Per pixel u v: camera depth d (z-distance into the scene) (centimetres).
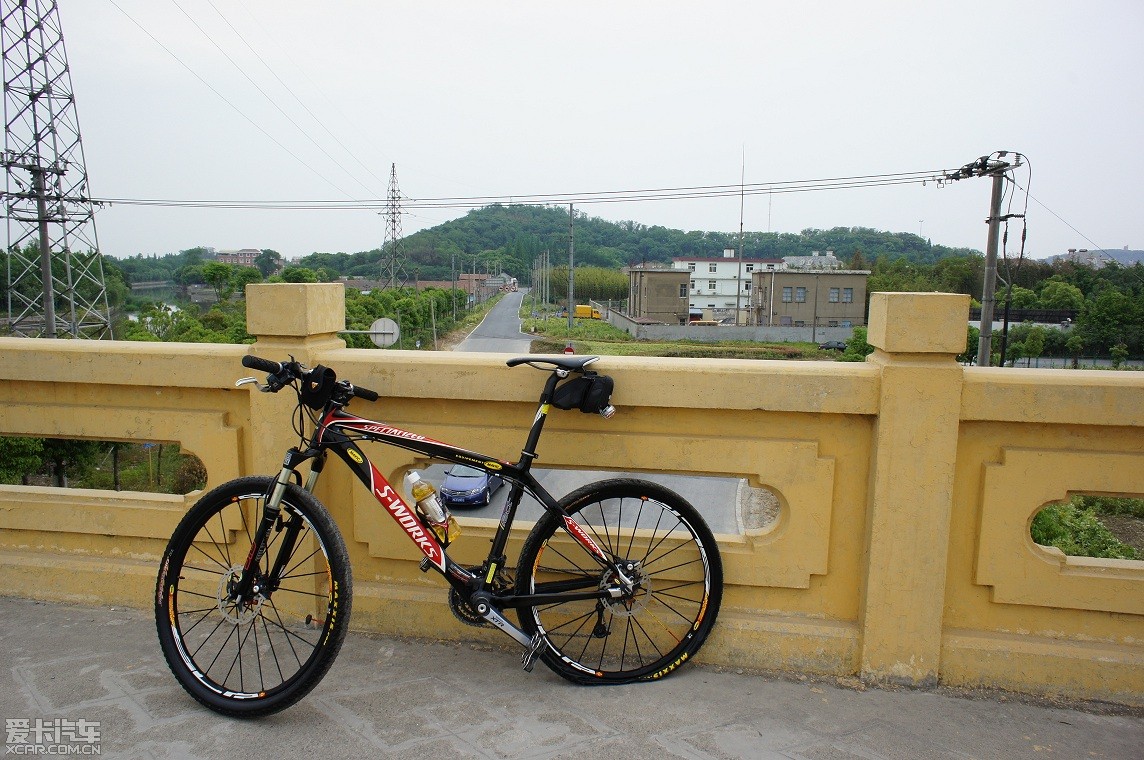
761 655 281
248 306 295
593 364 265
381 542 302
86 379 316
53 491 336
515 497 260
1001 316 4100
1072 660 264
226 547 312
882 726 245
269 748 226
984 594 272
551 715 246
